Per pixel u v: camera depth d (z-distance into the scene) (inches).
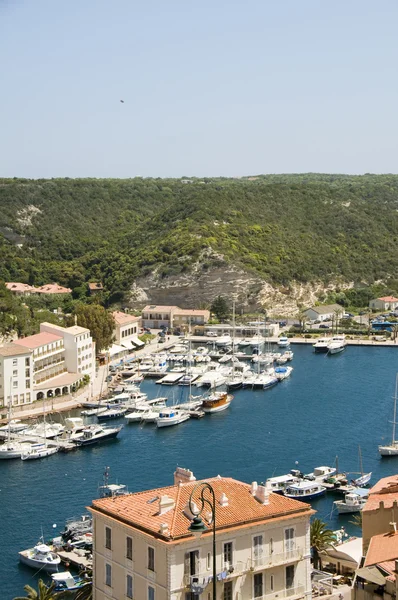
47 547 4936.0
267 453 7190.0
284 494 5999.0
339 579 4377.5
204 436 7805.1
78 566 4813.0
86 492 6200.8
